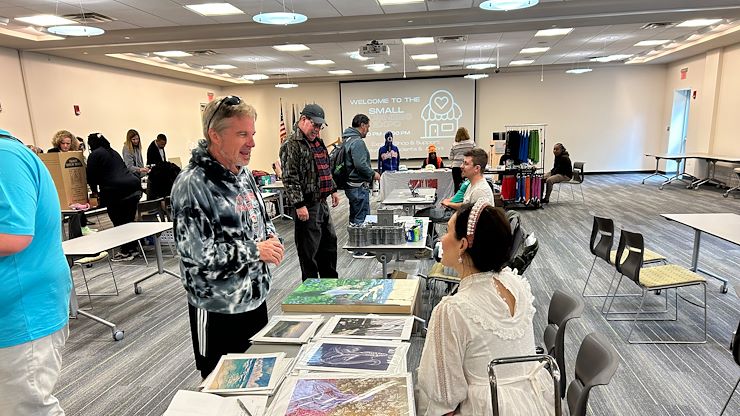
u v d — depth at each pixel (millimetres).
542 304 3869
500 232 1296
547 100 13492
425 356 1268
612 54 11188
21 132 7523
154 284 4773
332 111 14461
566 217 7473
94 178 5422
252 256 1551
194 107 13031
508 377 1267
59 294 1488
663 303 3785
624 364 2863
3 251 1246
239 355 1433
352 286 2037
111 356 3199
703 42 9312
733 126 9688
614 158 13469
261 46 8398
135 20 6352
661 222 6750
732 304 3701
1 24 6359
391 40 8508
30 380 1411
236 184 1601
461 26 7055
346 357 1390
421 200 4898
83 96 8812
